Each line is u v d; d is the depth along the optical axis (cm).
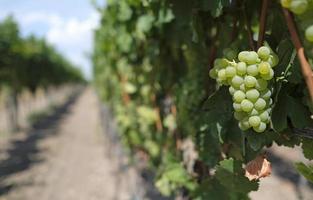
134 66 242
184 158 140
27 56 909
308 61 57
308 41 56
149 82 205
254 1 82
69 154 636
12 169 547
